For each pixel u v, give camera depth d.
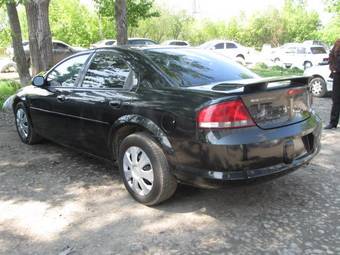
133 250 3.53
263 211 4.19
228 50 30.31
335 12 25.83
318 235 3.72
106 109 4.59
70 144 5.44
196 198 4.49
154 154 4.07
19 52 13.38
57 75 5.70
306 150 4.28
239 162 3.65
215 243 3.61
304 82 4.30
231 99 3.63
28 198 4.59
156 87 4.24
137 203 4.41
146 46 4.96
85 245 3.62
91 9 39.19
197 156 3.76
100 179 5.11
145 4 18.83
